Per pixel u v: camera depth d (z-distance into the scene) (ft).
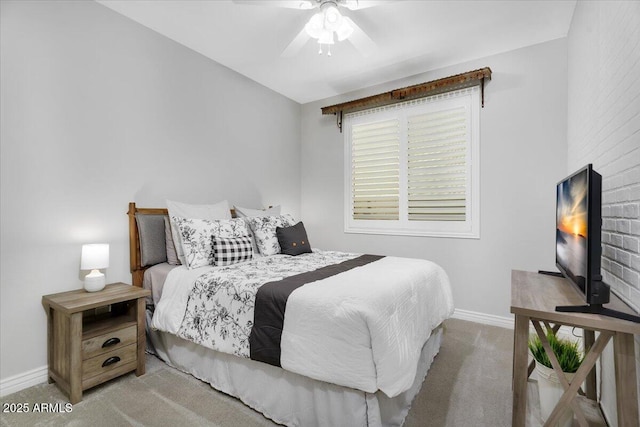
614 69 5.17
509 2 7.70
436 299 7.61
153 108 8.99
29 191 6.64
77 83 7.38
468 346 8.49
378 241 12.64
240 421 5.54
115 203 8.10
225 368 6.33
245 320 5.85
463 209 10.78
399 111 12.05
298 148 14.74
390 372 4.66
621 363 3.93
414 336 5.86
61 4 7.13
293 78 12.21
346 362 4.70
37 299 6.72
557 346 5.32
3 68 6.29
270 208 12.08
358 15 8.18
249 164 12.23
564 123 9.12
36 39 6.73
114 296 6.64
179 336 6.74
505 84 10.00
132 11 8.14
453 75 10.83
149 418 5.56
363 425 4.70
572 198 5.21
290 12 8.16
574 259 5.04
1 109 6.26
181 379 6.82
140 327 7.01
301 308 5.24
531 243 9.64
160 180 9.16
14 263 6.43
